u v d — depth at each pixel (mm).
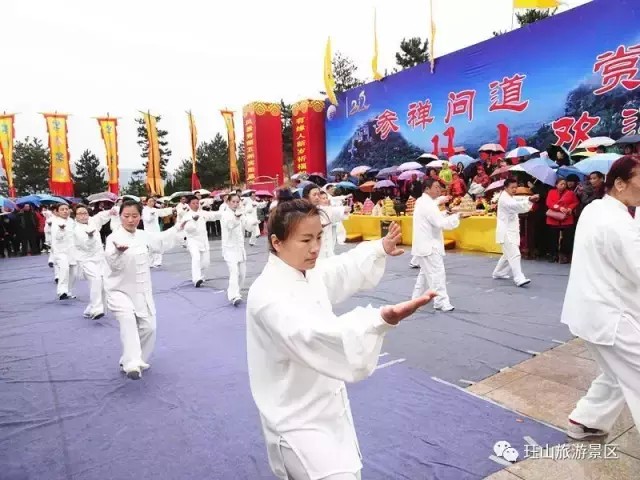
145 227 11414
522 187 8852
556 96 10508
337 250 11531
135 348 4016
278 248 1677
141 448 2924
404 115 14727
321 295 1747
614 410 2604
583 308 2404
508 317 5227
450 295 6383
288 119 26469
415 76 14109
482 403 3256
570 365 3820
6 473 2709
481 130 12367
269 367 1645
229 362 4363
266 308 1545
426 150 14156
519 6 11016
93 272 6406
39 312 6969
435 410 3184
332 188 11469
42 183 37500
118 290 4047
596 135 9820
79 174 39781
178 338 5191
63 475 2668
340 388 1701
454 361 4051
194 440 2990
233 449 2863
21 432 3193
